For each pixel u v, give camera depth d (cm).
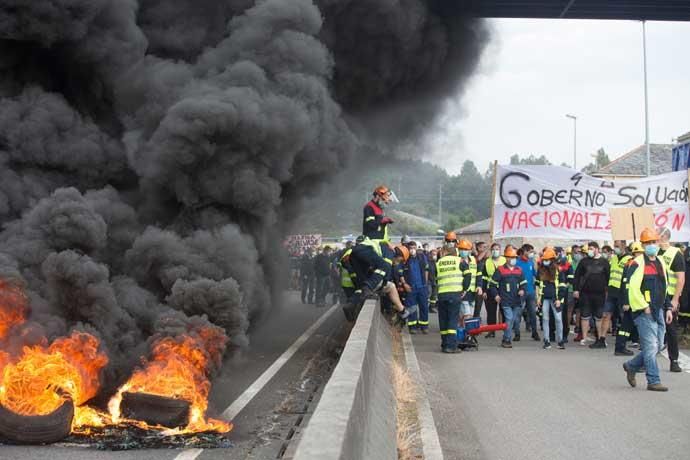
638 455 642
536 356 1314
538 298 1658
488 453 643
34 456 604
